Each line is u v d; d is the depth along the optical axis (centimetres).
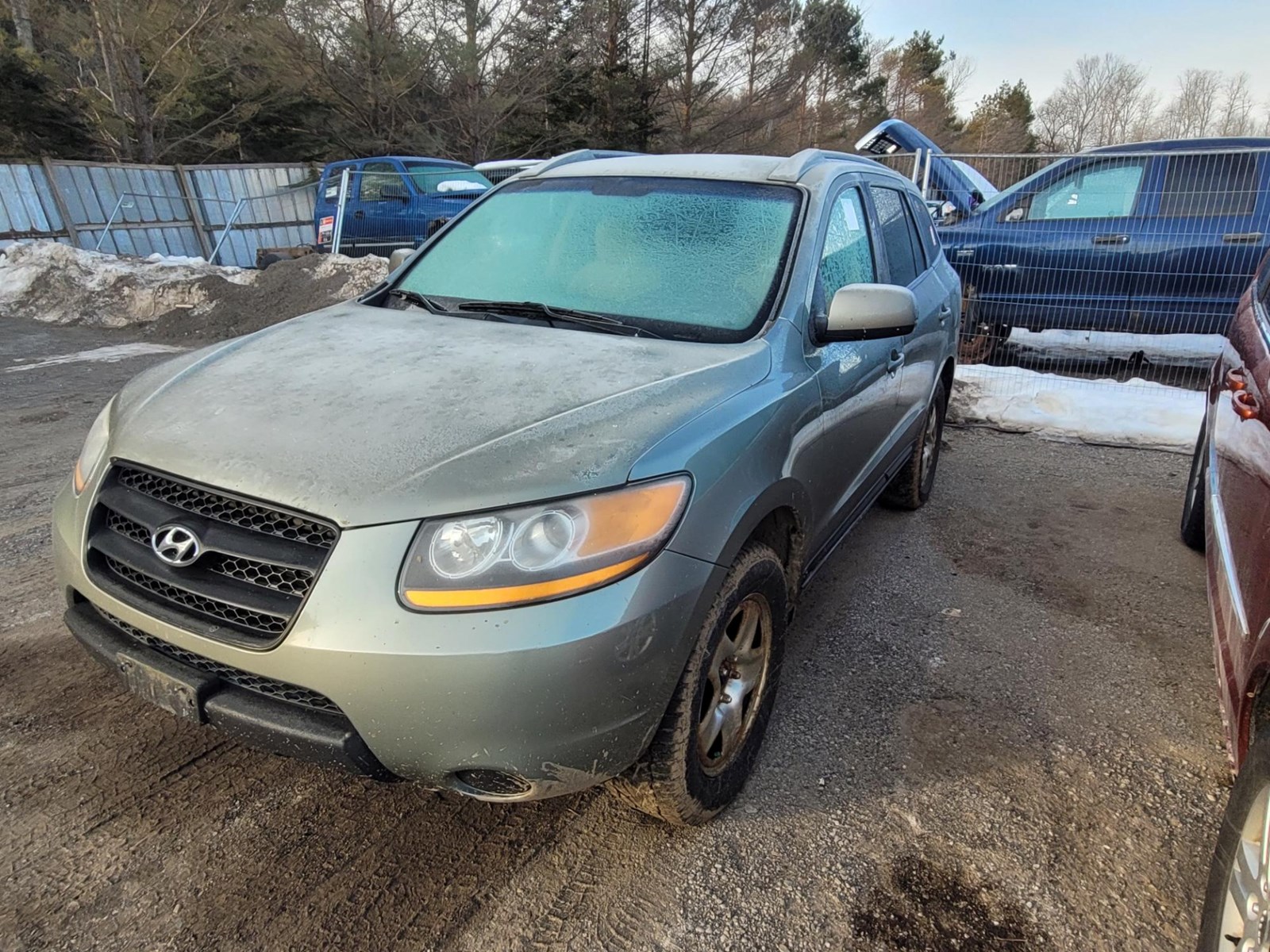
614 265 297
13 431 603
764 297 274
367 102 2055
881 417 348
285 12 1888
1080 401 661
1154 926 208
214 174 1620
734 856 225
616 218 314
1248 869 168
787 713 288
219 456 197
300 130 2164
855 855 227
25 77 1847
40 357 880
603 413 208
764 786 252
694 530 197
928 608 370
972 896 215
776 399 241
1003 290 790
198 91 1988
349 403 214
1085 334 776
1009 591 388
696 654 203
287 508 183
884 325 266
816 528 285
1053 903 213
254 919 201
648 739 197
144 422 220
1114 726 288
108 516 215
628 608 182
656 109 2461
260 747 190
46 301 1127
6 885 206
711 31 2367
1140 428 625
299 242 1775
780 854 226
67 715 271
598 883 215
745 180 319
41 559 385
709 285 282
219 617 191
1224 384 335
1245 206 702
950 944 201
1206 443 399
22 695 280
